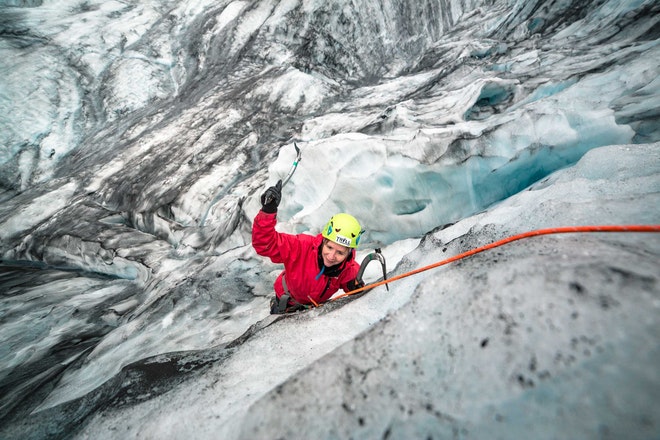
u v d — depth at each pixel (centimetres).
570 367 64
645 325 63
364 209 335
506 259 104
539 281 82
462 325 85
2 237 669
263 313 301
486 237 161
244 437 83
